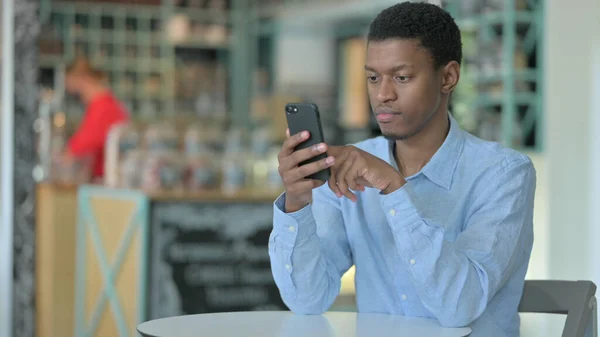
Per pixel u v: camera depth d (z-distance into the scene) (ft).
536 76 18.16
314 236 6.41
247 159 18.51
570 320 6.66
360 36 26.84
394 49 5.98
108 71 28.94
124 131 17.60
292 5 28.73
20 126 16.39
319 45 28.30
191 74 30.12
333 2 26.61
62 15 28.19
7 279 16.71
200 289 15.35
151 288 15.02
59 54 27.84
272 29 30.17
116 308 15.83
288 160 5.79
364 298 6.84
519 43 18.21
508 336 6.61
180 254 15.24
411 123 6.12
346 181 5.86
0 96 16.53
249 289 15.70
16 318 16.69
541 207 16.87
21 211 16.60
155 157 16.70
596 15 15.55
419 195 6.53
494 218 6.22
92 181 19.63
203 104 30.07
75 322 17.88
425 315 6.53
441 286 5.82
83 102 27.25
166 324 6.06
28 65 16.25
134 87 29.32
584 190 15.71
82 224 17.48
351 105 27.20
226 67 31.12
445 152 6.51
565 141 16.03
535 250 16.63
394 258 6.61
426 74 6.05
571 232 15.90
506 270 6.13
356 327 5.98
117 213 15.96
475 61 18.85
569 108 15.99
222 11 30.73
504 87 18.29
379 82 6.13
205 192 15.88
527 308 7.00
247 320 6.25
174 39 29.78
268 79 30.17
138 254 15.05
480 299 5.93
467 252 6.04
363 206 6.81
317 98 28.19
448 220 6.42
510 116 18.11
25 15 16.16
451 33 6.18
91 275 17.08
